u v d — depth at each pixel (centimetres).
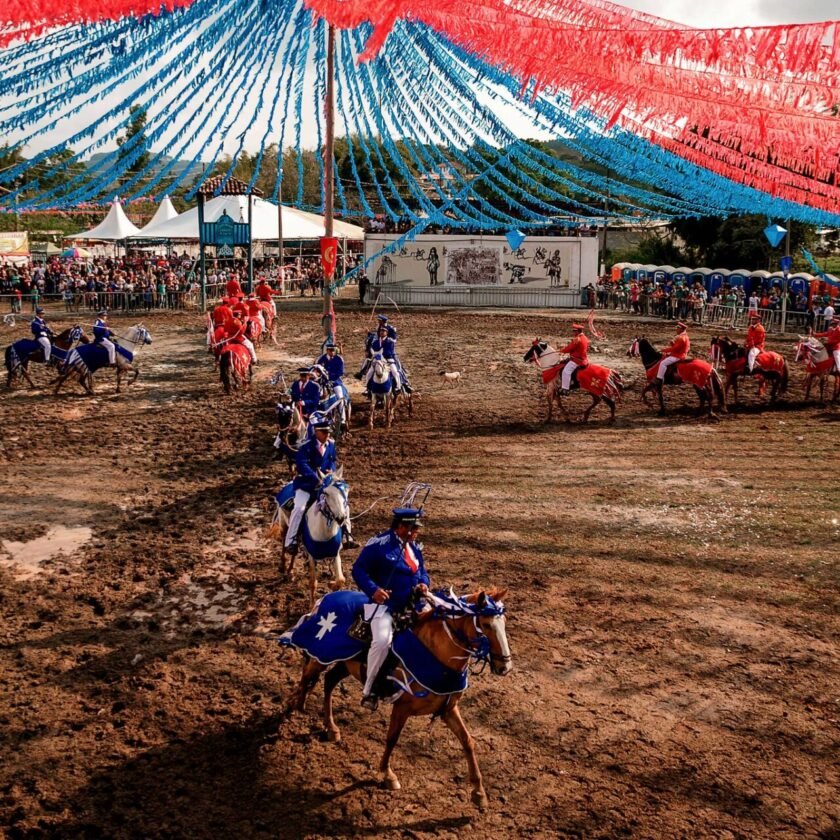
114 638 916
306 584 1059
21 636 917
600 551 1158
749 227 4531
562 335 3375
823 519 1279
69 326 3609
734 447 1727
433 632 644
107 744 718
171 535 1232
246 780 672
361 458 1648
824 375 2155
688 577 1070
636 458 1644
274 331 3159
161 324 3772
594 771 686
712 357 2189
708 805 642
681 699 793
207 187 4100
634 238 6125
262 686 818
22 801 641
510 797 653
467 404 2161
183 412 2059
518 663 862
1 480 1490
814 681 822
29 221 6081
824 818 626
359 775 680
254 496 1419
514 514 1309
